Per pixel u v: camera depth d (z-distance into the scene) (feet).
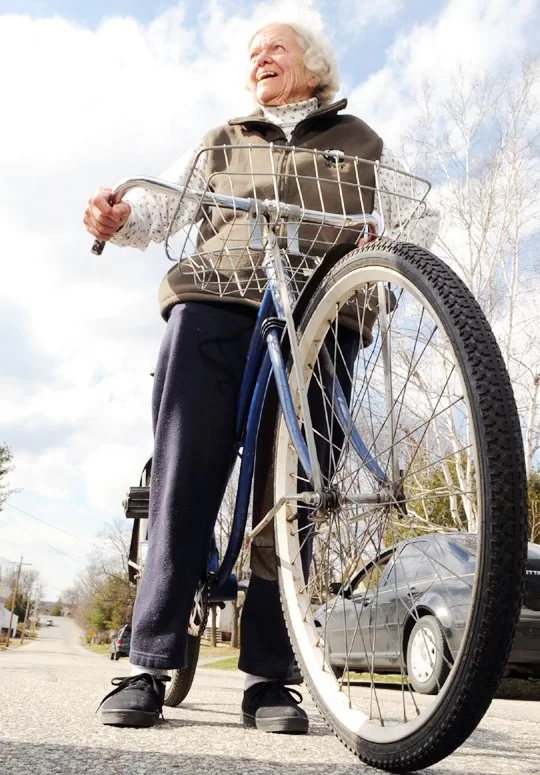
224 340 6.52
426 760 4.02
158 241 6.98
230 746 5.04
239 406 6.43
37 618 361.92
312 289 5.89
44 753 4.33
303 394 5.57
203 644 111.45
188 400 6.37
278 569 6.07
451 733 3.81
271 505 6.17
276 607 6.42
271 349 5.91
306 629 5.73
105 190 5.96
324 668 5.42
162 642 5.95
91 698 8.71
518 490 3.60
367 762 4.50
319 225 5.96
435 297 4.17
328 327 5.76
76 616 391.65
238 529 6.38
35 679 13.93
